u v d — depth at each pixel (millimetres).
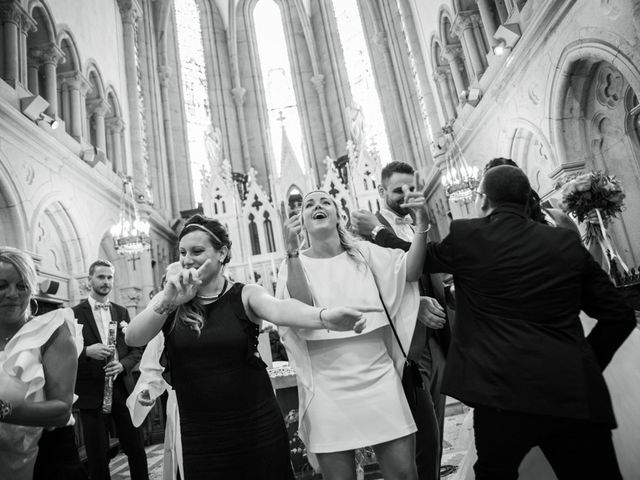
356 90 17516
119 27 12547
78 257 8047
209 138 13828
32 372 1767
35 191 6656
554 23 6254
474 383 1560
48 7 8062
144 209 10820
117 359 3564
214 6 19125
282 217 13148
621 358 2053
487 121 8898
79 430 5969
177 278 1587
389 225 2600
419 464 2201
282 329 1921
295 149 18141
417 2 12305
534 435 1458
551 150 6914
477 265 1655
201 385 1676
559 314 1533
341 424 1784
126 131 11836
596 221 3570
